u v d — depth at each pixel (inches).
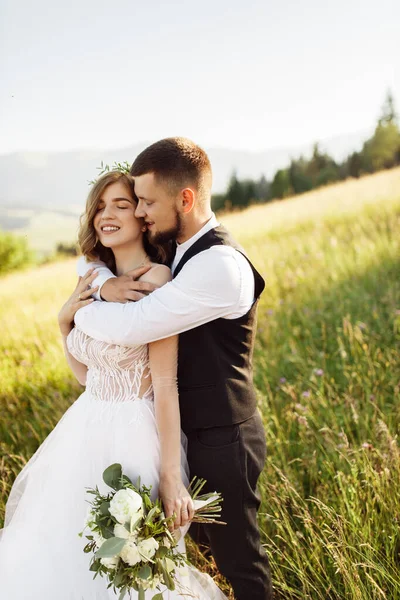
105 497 71.6
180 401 75.5
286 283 242.1
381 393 140.2
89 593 74.4
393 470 98.1
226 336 74.0
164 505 71.1
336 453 113.8
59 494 77.0
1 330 245.8
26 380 184.2
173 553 70.9
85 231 80.8
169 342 71.7
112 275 78.7
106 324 71.3
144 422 74.0
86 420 77.4
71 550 75.0
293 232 405.7
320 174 2153.1
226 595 93.4
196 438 75.3
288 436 124.5
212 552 79.8
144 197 73.1
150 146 73.7
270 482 108.0
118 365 74.5
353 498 96.4
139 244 80.4
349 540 88.6
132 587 67.6
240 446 74.8
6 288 411.5
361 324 168.2
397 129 2036.2
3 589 73.9
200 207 74.8
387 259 249.8
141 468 72.9
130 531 62.5
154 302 69.7
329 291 223.8
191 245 75.0
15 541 77.8
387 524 93.6
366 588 83.7
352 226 354.9
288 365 169.2
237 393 74.9
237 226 505.0
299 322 204.8
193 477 76.3
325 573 84.7
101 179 77.5
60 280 410.9
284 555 90.5
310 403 135.7
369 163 2048.5
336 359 163.9
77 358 80.3
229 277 70.7
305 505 96.0
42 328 246.1
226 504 75.6
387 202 410.3
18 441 144.5
